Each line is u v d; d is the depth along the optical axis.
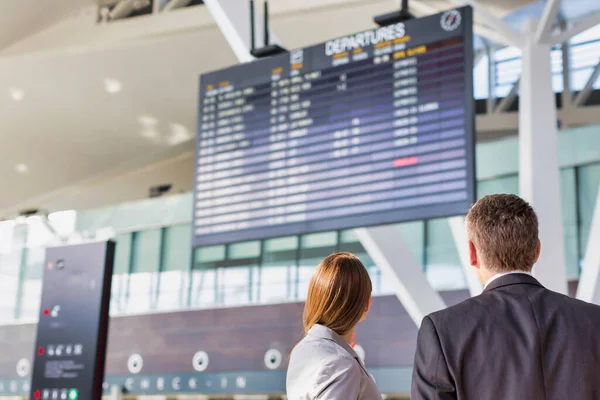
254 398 11.91
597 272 5.73
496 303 1.93
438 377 1.88
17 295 13.93
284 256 11.78
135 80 13.17
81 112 14.31
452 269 10.36
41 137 15.05
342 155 6.18
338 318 2.33
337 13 10.75
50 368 5.54
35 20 11.86
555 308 1.88
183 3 11.50
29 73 12.95
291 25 11.16
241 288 12.01
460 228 6.80
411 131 5.92
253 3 7.07
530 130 6.32
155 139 15.57
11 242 14.45
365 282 2.37
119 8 11.95
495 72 13.00
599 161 9.70
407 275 6.65
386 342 10.27
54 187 16.75
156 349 12.49
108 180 16.78
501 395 1.82
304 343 2.29
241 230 6.53
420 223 10.80
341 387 2.15
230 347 11.78
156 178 16.81
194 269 12.60
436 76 5.92
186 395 12.25
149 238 13.26
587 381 1.79
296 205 6.30
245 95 6.81
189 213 12.87
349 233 11.25
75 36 12.05
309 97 6.46
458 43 5.88
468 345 1.88
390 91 6.09
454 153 5.69
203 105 7.02
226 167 6.75
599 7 11.04
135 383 12.50
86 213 14.09
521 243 1.98
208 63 12.45
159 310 12.70
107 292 5.52
